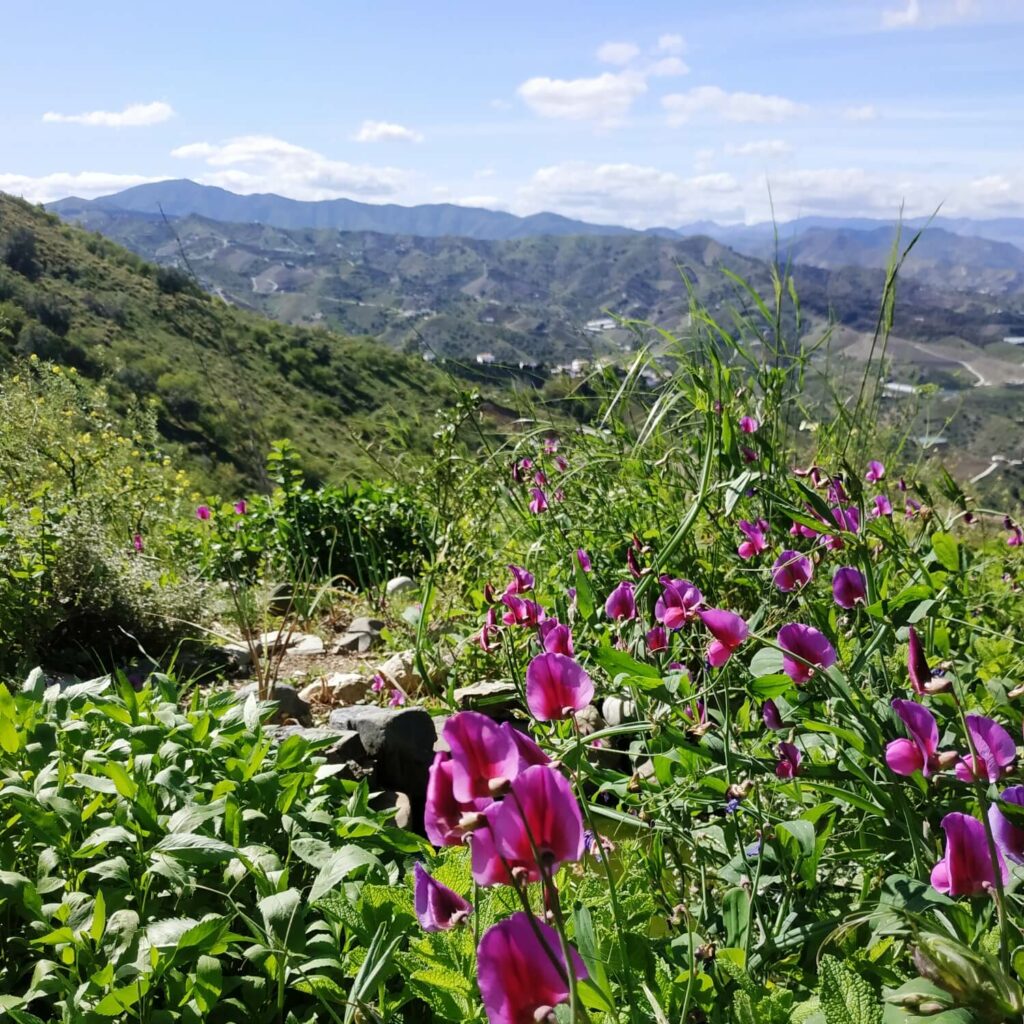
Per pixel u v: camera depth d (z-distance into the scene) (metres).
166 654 5.29
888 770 2.00
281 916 1.98
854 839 2.17
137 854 2.20
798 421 4.65
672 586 2.33
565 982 1.10
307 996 2.05
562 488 4.61
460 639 4.38
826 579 3.53
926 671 1.56
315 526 7.76
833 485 3.53
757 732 2.71
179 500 8.77
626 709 3.38
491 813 1.12
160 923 1.98
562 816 1.14
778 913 1.94
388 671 4.64
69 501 5.95
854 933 1.86
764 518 3.70
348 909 1.98
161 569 6.23
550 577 4.13
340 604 6.71
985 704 2.65
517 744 1.34
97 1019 1.79
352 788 2.86
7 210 69.94
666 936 1.98
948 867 1.43
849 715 2.27
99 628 5.19
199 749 2.67
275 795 2.54
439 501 5.54
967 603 3.34
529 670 1.57
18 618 4.60
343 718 3.70
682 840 2.29
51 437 7.91
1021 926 1.67
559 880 1.98
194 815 2.27
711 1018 1.62
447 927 1.44
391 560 7.62
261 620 6.19
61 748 2.69
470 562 5.28
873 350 4.33
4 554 4.73
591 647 2.74
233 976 2.00
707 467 3.29
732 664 2.62
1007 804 1.46
